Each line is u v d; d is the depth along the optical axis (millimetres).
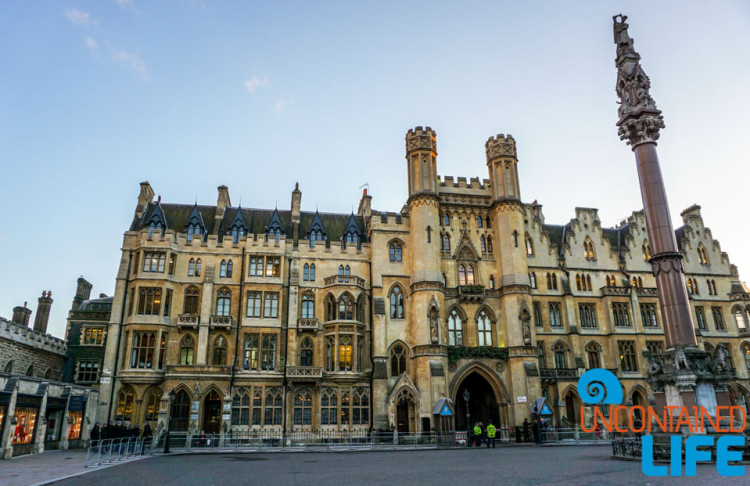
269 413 42812
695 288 55938
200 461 26375
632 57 30094
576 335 50344
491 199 52406
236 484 16250
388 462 24734
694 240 57812
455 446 37812
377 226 49438
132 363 42031
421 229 48156
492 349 46531
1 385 26766
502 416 45250
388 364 45469
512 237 49438
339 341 45219
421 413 42906
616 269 54062
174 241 46000
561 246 54594
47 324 53719
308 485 15852
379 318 46219
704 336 54000
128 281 44688
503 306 48656
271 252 47312
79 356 48656
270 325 45219
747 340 54344
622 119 29375
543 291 51719
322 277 48094
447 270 49438
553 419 47156
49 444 33062
